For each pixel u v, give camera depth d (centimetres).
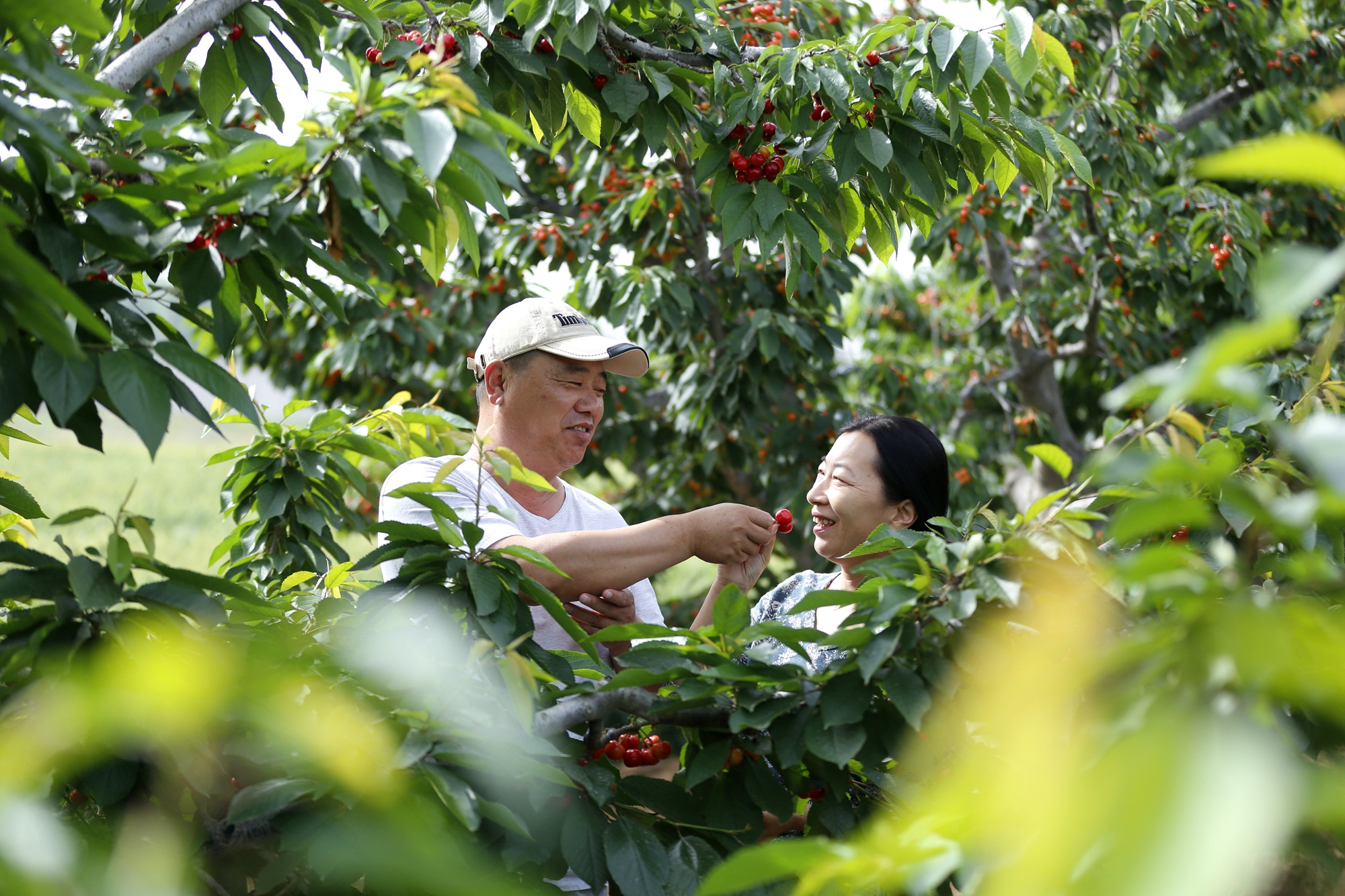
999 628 122
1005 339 615
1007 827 60
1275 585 112
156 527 882
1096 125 486
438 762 114
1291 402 213
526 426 224
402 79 132
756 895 127
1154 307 542
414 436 249
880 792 147
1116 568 64
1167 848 35
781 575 643
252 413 128
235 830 114
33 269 75
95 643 110
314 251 142
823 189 246
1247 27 591
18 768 42
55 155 134
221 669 45
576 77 246
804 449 529
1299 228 598
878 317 784
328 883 112
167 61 226
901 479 216
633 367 242
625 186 518
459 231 161
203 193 136
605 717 152
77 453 1267
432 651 125
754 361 490
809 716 134
